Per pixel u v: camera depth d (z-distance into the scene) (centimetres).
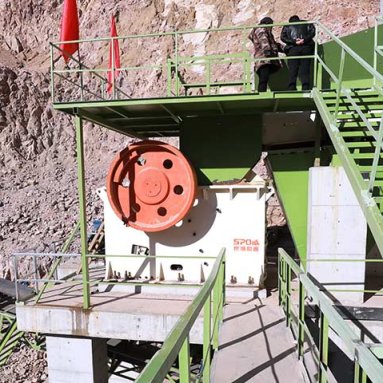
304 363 414
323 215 630
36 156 2906
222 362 421
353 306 595
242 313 583
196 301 273
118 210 689
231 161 700
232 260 692
